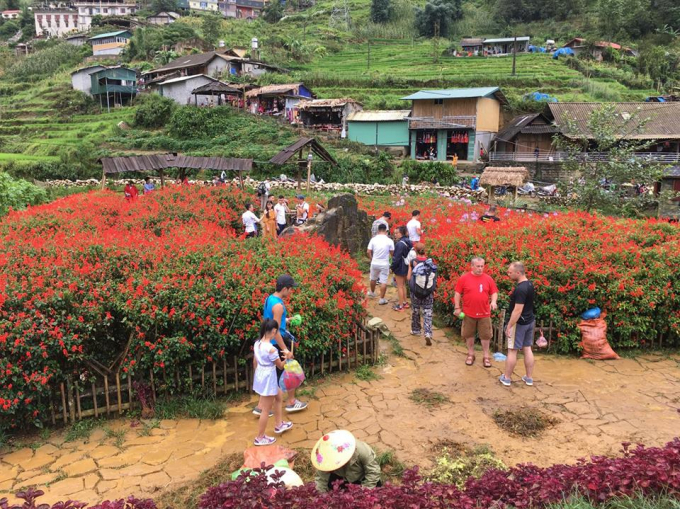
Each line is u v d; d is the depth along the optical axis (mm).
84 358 6234
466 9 91875
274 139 43719
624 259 9000
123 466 5477
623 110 35656
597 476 4211
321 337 7422
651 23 74938
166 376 6668
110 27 87188
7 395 5762
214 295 6961
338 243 13906
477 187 33125
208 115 47531
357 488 4078
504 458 5473
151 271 7402
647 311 8633
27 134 51031
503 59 66938
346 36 87062
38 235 10641
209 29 82500
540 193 32094
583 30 78062
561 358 8391
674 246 9492
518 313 7008
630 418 6320
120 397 6438
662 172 20188
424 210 17125
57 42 86625
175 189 17031
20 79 71375
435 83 55750
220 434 6105
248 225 14289
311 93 52250
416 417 6398
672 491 4066
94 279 7164
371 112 44688
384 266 10758
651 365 8109
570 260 9023
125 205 14625
